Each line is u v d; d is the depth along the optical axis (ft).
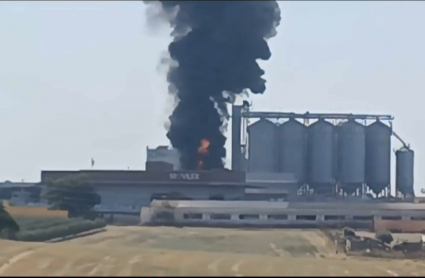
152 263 503.61
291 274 432.25
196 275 426.51
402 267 558.56
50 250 609.01
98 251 599.98
